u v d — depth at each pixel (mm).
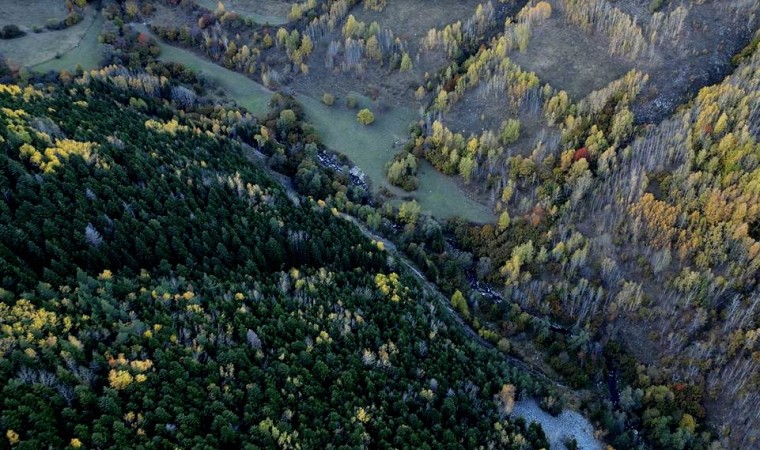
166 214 128250
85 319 95688
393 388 106938
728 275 132625
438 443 98125
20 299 94375
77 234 112188
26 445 73625
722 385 123562
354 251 137375
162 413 85000
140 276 111625
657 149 151250
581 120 162750
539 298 142125
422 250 150625
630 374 129125
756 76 154500
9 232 105938
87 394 83125
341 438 93750
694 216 137250
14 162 117562
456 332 126125
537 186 159875
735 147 141875
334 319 115500
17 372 83375
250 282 120062
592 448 116875
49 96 156250
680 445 116375
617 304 136625
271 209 140875
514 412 118000
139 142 145875
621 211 147250
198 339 99562
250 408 92062
